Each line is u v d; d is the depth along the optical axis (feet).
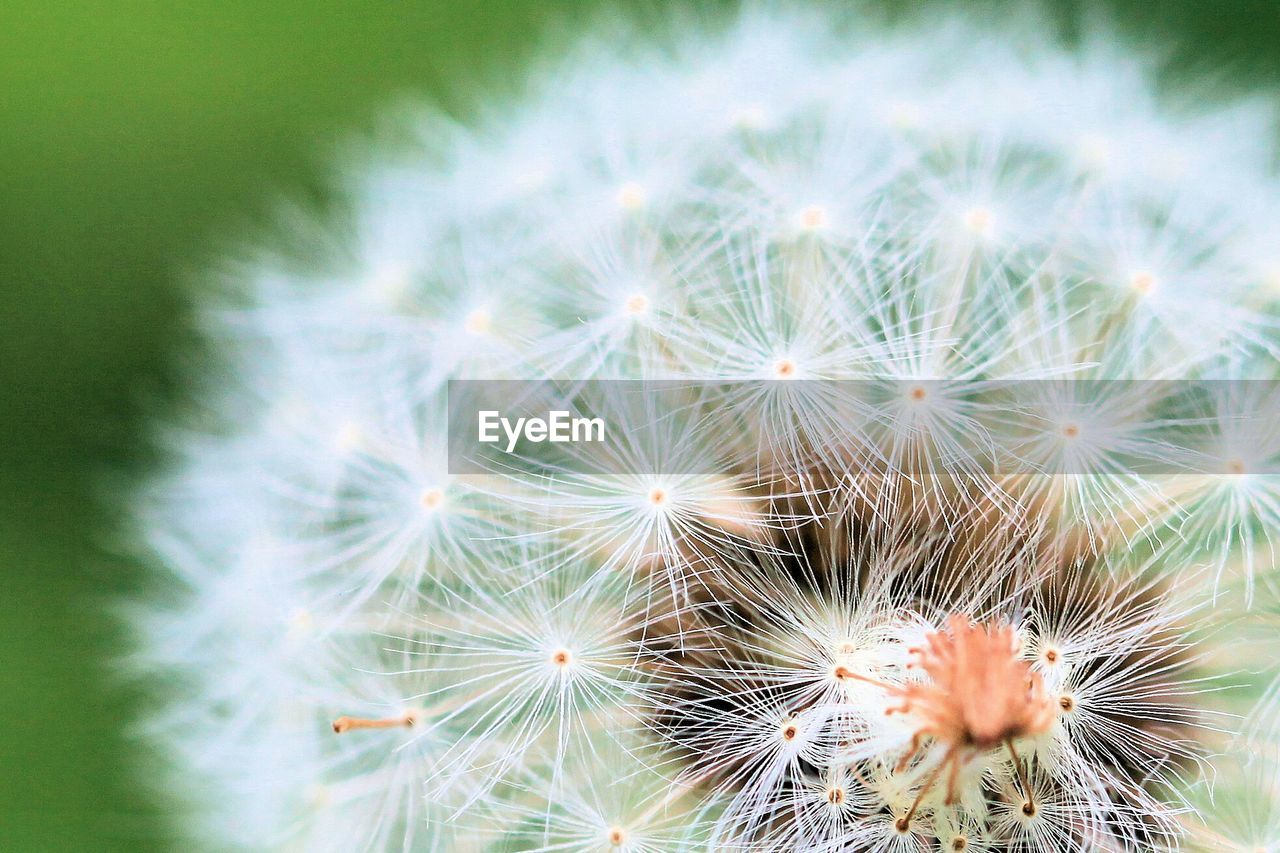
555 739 0.38
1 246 0.46
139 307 0.46
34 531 0.44
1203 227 0.40
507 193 0.41
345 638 0.39
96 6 0.47
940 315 0.39
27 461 0.45
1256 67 0.47
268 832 0.39
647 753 0.38
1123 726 0.38
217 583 0.40
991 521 0.39
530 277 0.40
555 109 0.42
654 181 0.40
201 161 0.47
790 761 0.38
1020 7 0.47
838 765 0.38
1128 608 0.38
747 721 0.38
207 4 0.47
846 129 0.40
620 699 0.38
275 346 0.41
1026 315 0.39
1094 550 0.38
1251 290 0.40
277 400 0.41
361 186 0.43
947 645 0.37
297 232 0.43
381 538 0.39
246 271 0.42
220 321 0.42
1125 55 0.43
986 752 0.37
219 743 0.40
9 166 0.46
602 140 0.41
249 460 0.40
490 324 0.40
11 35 0.47
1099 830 0.38
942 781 0.37
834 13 0.45
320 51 0.47
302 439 0.40
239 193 0.46
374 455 0.39
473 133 0.42
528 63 0.47
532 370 0.39
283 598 0.39
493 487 0.39
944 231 0.39
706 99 0.41
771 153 0.40
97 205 0.46
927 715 0.37
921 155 0.40
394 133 0.46
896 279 0.39
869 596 0.38
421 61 0.47
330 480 0.39
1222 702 0.38
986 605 0.38
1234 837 0.38
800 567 0.38
